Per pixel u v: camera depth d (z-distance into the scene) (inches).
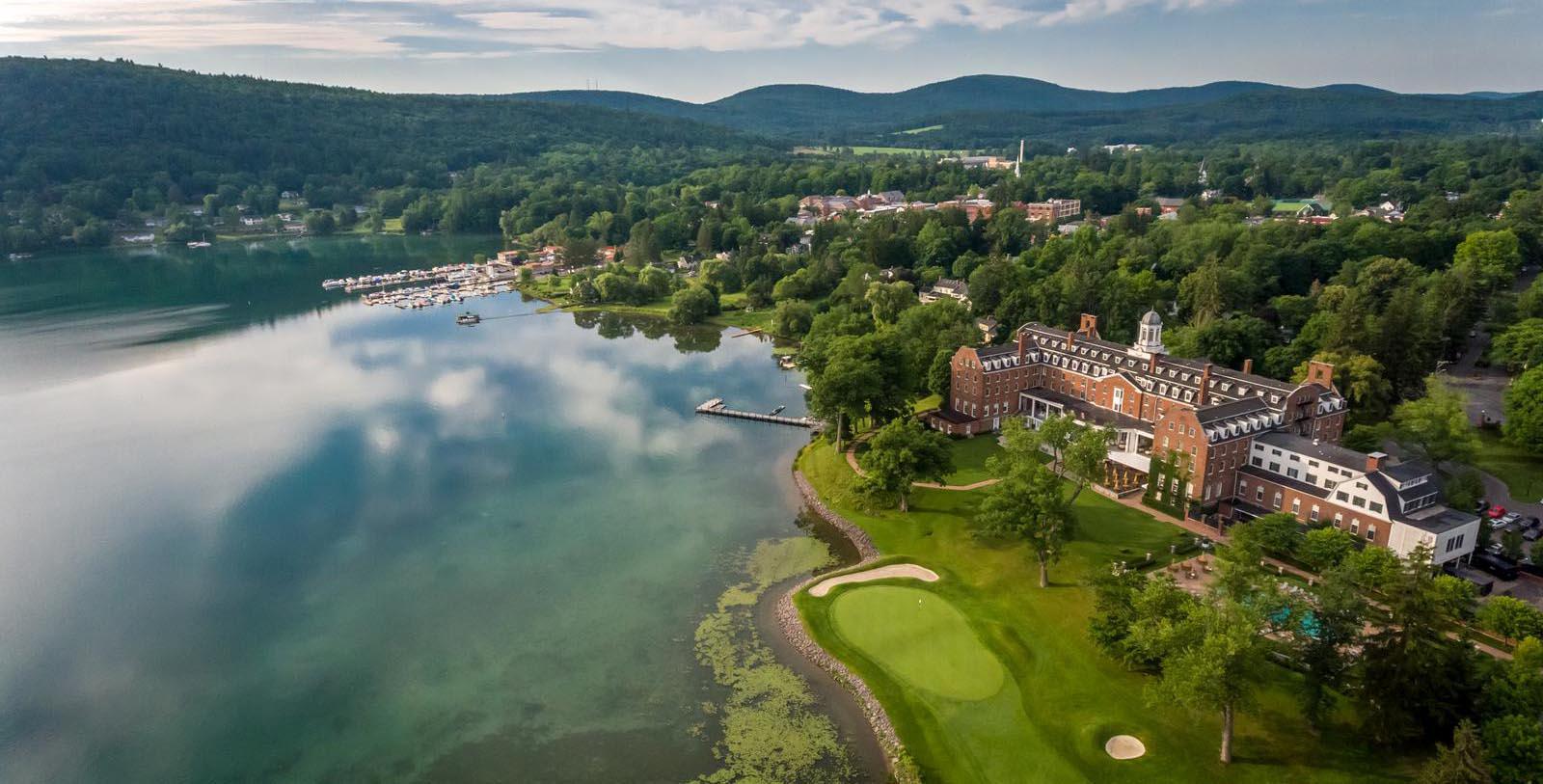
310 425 7130.9
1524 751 2687.0
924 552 4810.5
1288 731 3206.2
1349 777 2955.2
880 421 6594.5
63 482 5969.5
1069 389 6683.1
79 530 5251.0
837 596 4340.6
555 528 5246.1
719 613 4288.9
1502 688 2903.5
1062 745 3221.0
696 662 3890.3
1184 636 3112.7
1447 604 2997.0
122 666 3937.0
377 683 3786.9
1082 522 4977.9
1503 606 3570.4
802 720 3481.8
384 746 3395.7
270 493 5782.5
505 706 3614.7
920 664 3764.8
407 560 4869.6
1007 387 6692.9
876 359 6328.7
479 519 5383.9
